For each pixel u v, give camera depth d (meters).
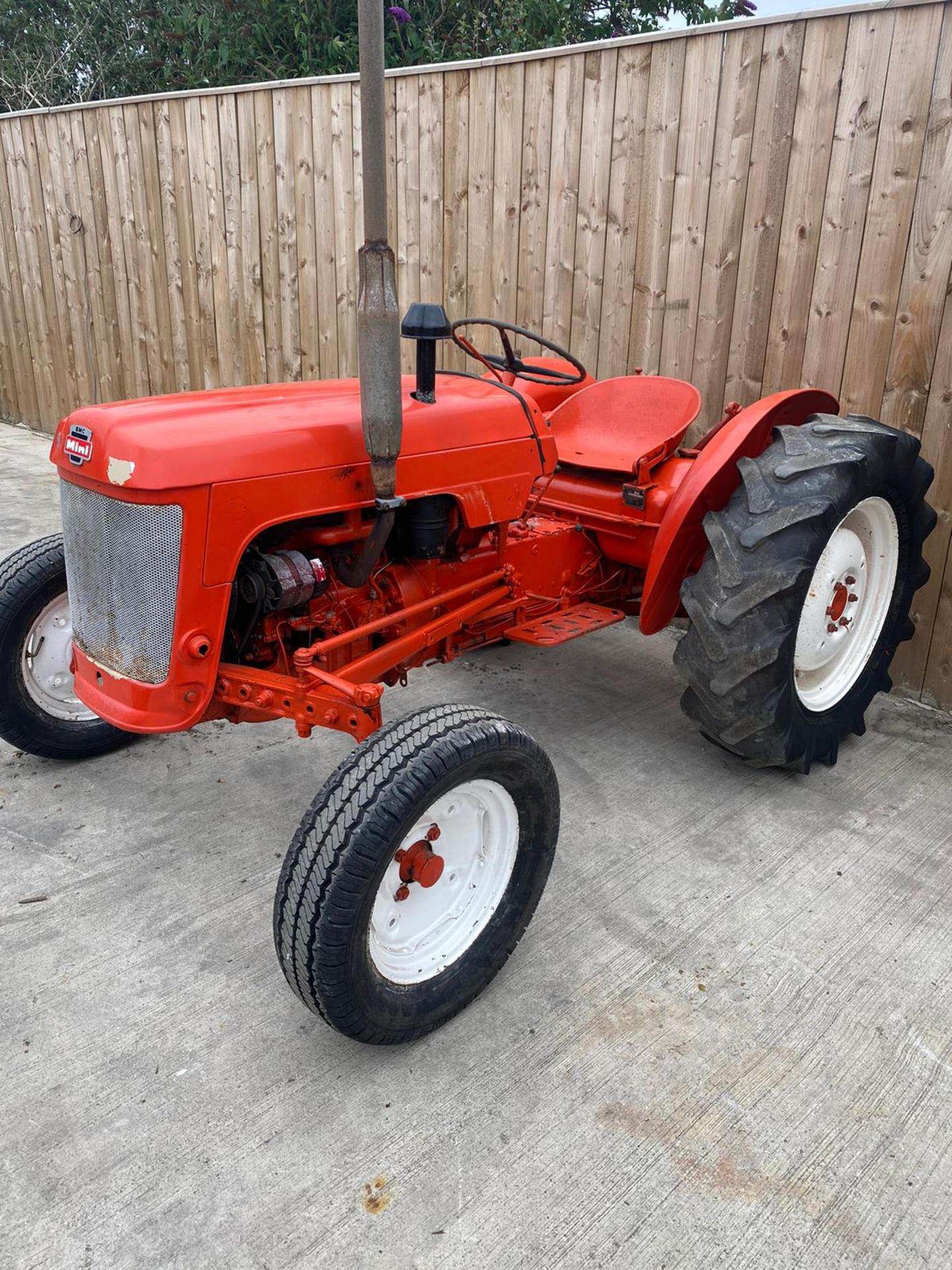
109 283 6.66
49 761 3.02
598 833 2.71
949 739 3.32
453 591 2.61
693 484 2.78
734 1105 1.84
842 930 2.33
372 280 1.87
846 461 2.61
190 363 6.32
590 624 3.05
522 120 4.20
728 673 2.66
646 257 3.97
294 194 5.21
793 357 3.64
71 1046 1.92
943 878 2.54
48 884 2.41
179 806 2.79
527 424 2.67
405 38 8.23
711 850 2.64
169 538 1.96
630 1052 1.96
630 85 3.82
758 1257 1.56
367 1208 1.61
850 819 2.80
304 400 2.30
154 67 9.31
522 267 4.41
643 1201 1.64
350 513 2.26
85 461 2.03
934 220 3.17
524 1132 1.77
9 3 9.71
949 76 3.04
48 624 2.82
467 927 2.03
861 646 3.11
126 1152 1.70
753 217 3.61
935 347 3.27
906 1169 1.72
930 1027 2.05
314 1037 1.98
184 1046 1.94
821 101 3.34
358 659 2.31
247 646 2.27
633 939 2.29
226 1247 1.54
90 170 6.41
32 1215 1.58
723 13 7.73
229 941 2.23
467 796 1.96
